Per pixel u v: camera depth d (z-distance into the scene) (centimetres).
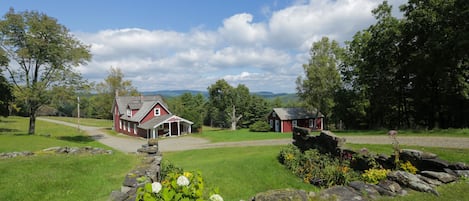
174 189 300
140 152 1275
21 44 2425
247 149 1808
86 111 7425
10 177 802
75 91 2605
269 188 879
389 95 2642
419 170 688
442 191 513
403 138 1389
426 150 980
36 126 4256
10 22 2297
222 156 1581
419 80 2367
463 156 848
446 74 1953
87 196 688
